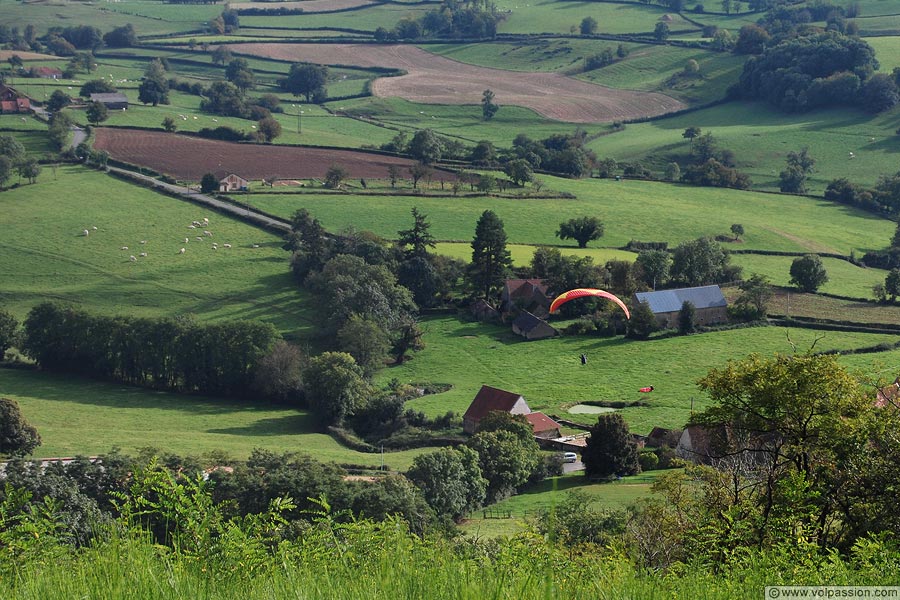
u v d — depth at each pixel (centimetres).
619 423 10981
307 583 2103
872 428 4178
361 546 2552
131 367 16675
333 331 18150
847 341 16838
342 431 13975
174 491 2469
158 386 16575
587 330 18188
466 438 13250
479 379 16162
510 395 13525
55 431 13038
